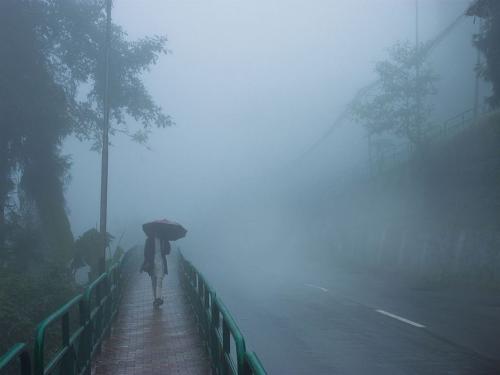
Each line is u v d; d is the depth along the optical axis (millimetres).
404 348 10328
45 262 19328
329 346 10656
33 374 4980
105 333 10656
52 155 25016
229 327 5105
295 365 9180
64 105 24328
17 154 23859
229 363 5473
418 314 14672
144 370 8617
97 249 22453
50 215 25000
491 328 12359
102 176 19797
